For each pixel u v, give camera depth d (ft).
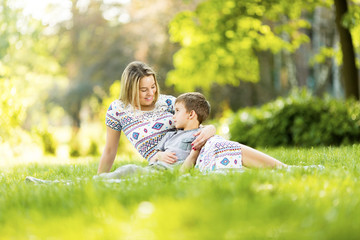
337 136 34.76
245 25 49.90
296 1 47.11
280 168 12.64
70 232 6.85
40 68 92.84
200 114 14.85
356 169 12.96
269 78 91.97
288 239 6.17
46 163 26.78
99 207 8.36
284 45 53.62
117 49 99.09
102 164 16.08
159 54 92.07
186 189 9.34
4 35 65.05
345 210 7.37
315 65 93.09
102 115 54.85
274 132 36.65
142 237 6.45
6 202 9.92
